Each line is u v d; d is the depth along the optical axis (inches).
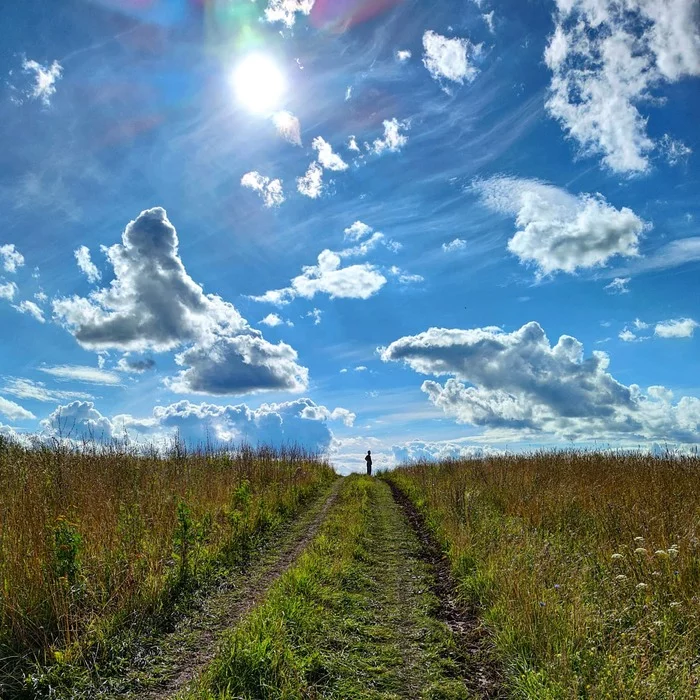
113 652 191.6
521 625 198.2
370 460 1241.4
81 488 318.3
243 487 427.8
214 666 171.9
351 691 169.6
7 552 214.2
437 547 376.8
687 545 251.4
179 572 267.6
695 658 170.6
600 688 146.8
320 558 311.0
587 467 538.9
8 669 173.3
